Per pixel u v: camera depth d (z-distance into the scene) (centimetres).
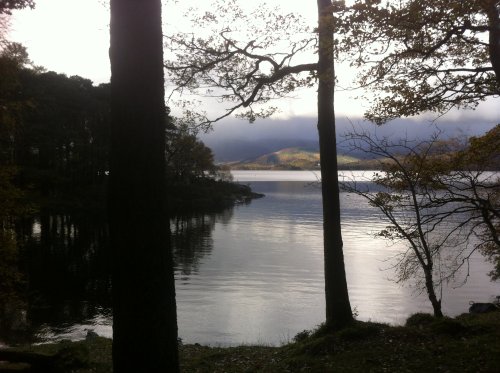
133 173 453
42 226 4869
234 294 2445
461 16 678
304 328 1872
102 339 1284
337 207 960
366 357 746
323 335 935
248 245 4184
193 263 3331
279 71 981
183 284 2678
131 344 447
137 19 461
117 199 456
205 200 7831
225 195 8869
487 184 958
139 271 449
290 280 2803
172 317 466
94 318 2011
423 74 795
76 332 1764
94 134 6241
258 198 9988
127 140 455
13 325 1695
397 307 2177
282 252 3828
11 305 1588
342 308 954
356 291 2502
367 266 3212
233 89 1069
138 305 447
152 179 458
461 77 786
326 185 959
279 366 809
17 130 1255
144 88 460
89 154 6234
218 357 1001
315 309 2167
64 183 5950
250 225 5594
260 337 1734
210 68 1051
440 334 796
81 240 4269
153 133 462
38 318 1967
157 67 469
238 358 967
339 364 739
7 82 1084
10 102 1106
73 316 2034
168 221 472
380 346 782
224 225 5575
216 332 1803
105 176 6956
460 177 973
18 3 982
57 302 2289
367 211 6875
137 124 456
